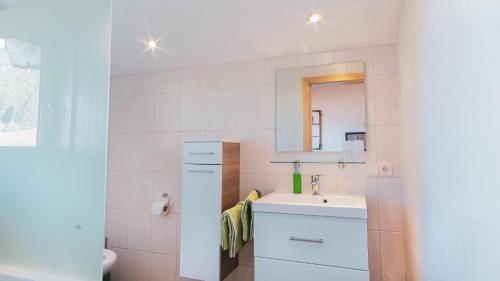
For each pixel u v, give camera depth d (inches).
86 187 36.1
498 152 15.8
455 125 23.8
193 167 72.3
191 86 88.2
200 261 69.5
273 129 78.4
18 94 40.1
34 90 39.6
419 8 37.6
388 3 52.9
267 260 57.6
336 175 71.9
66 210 36.7
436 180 31.2
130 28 62.9
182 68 89.5
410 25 45.4
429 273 36.5
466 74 20.8
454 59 23.6
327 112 73.7
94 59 37.6
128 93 95.9
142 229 89.9
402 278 65.0
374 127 69.6
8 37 41.6
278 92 78.6
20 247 38.2
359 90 71.3
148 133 92.3
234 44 71.4
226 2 52.6
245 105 81.7
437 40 28.7
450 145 25.4
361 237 52.1
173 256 85.7
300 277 55.1
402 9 53.7
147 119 92.7
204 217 70.0
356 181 70.3
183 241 71.6
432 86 31.5
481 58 18.1
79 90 37.8
